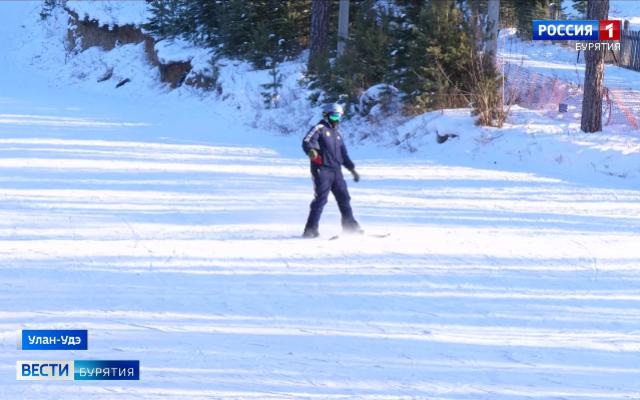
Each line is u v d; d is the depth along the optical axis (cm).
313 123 5609
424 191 3366
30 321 1570
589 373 1357
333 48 6588
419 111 5103
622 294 1870
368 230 2539
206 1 8194
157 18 9194
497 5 5041
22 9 15062
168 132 5741
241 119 6322
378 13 6134
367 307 1712
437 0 5144
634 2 10869
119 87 8881
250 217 2756
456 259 2170
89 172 3762
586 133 4278
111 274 1953
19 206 2869
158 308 1675
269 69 7012
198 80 7688
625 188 3466
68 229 2492
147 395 1223
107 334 1502
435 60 5094
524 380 1318
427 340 1508
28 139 5069
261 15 7488
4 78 10338
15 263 2047
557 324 1630
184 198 3119
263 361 1378
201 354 1406
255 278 1936
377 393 1248
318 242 2355
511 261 2164
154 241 2339
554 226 2661
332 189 2422
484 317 1664
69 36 11575
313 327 1571
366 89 5609
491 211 2927
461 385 1290
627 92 5675
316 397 1226
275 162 4300
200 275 1956
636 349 1486
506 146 4288
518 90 5353
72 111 7069
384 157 4562
